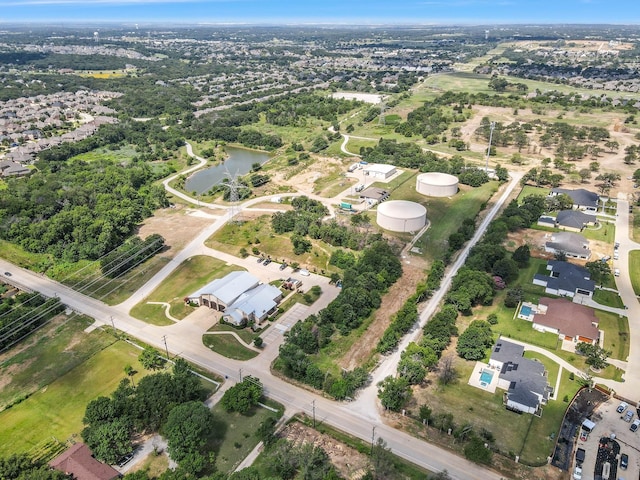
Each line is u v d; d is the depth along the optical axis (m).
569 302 145.25
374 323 145.25
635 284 162.38
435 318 136.88
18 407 114.81
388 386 110.12
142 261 184.38
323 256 186.00
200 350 134.00
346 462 98.06
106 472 92.38
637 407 111.25
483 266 165.50
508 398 111.31
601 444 101.62
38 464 96.31
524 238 195.50
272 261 184.25
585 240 185.75
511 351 126.69
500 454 99.38
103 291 165.38
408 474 95.06
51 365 128.75
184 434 96.75
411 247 191.75
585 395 115.31
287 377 123.44
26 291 166.25
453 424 106.88
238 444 102.88
